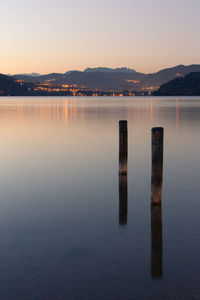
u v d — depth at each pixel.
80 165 18.89
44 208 11.58
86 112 76.75
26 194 13.26
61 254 8.12
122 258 7.91
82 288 6.71
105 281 6.96
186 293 6.54
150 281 6.95
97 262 7.73
